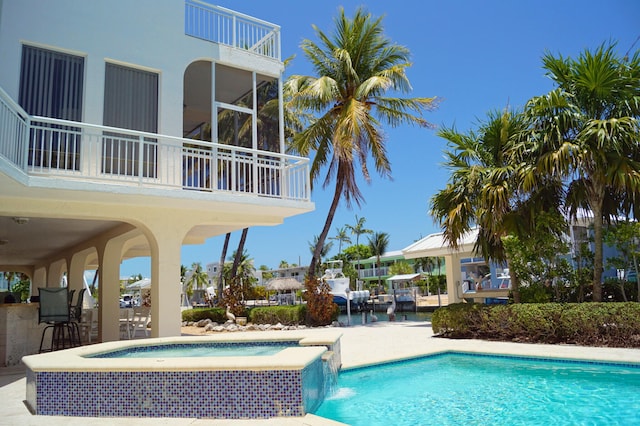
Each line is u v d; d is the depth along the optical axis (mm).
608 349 8492
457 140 12039
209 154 12070
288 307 17828
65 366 5215
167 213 10820
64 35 9648
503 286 22594
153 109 10648
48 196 8977
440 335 11875
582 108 10148
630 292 10812
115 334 13125
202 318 20344
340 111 18422
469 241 17016
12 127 7371
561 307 9438
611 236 10094
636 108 9562
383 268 71500
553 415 5316
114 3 10352
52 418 5004
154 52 10703
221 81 12320
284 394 4793
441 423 5184
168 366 4977
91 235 14055
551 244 10555
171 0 11148
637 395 6039
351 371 7910
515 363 8273
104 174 9320
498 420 5227
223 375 4902
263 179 12039
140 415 4980
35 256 19922
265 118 12305
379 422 5270
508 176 10641
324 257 68938
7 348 8969
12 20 9102
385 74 17531
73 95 9680
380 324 17312
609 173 9188
